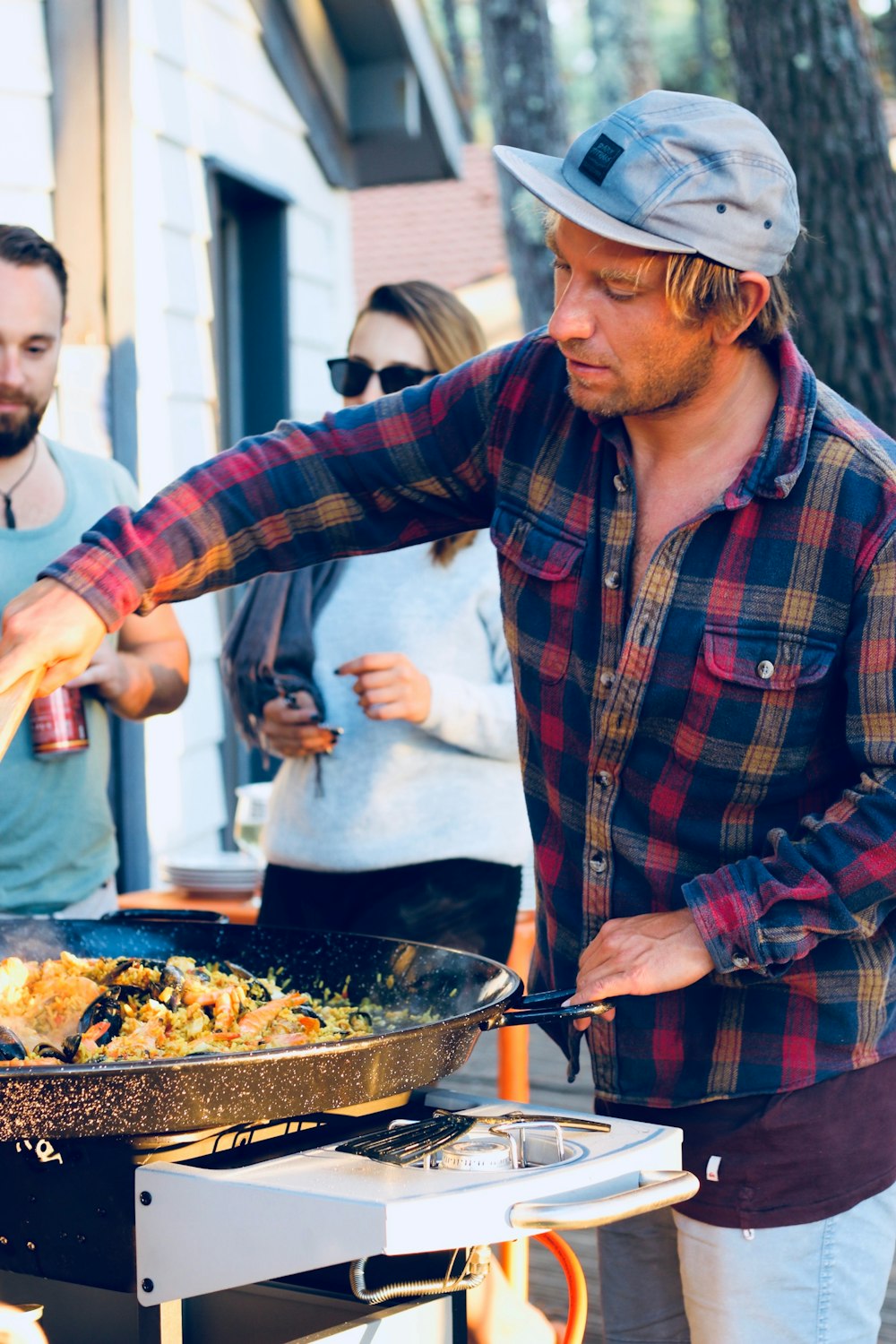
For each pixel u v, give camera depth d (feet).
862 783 4.86
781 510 4.86
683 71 76.33
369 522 5.76
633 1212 4.15
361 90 16.71
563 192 4.55
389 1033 4.37
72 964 5.46
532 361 5.50
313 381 16.56
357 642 7.25
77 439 11.63
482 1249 4.65
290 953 6.12
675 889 5.18
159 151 12.73
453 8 67.87
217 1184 4.13
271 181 15.21
